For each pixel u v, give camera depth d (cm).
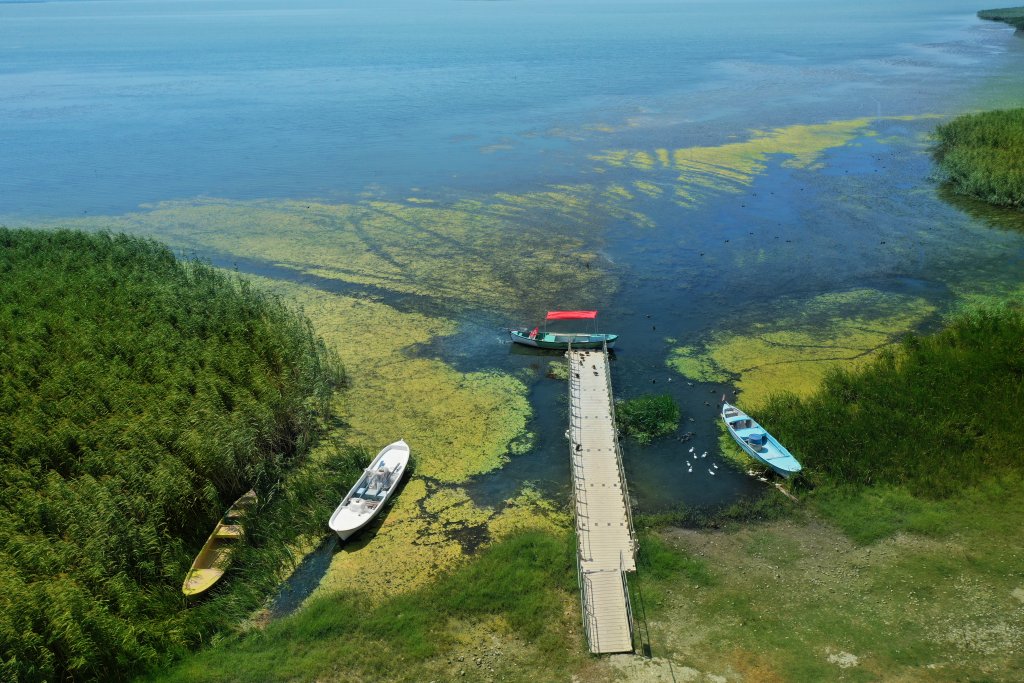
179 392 4331
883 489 3881
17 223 8588
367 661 3061
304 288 6694
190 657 3083
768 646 3075
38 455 3778
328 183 9844
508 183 9544
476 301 6356
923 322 5625
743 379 5009
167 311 5269
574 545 3634
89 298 5466
